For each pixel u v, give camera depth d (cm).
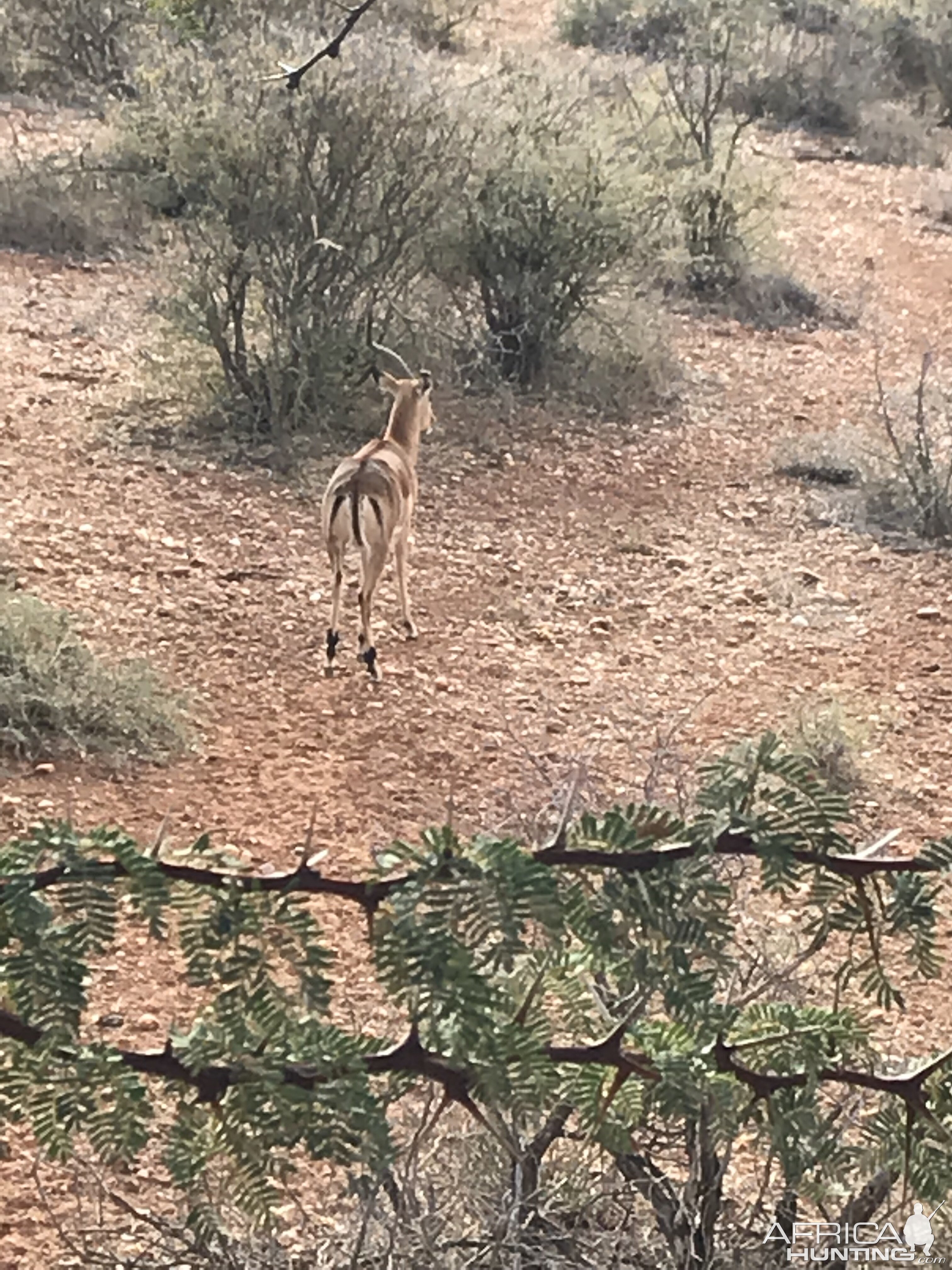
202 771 759
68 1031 241
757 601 1019
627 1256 377
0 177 1683
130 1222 451
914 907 271
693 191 1731
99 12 2203
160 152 1259
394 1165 369
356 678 873
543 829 503
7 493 1046
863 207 2211
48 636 816
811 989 425
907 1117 294
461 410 1299
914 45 2975
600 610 994
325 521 866
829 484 1237
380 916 251
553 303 1379
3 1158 325
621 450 1273
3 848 260
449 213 1316
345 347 1226
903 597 1041
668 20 2858
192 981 252
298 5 1788
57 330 1376
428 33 2450
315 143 1196
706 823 261
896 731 857
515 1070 265
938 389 1472
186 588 953
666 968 265
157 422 1201
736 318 1675
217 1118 266
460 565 1040
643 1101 312
